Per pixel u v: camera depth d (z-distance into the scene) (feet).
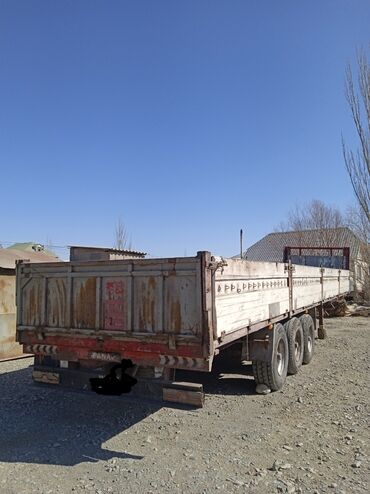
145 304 16.84
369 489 13.43
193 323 15.85
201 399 16.26
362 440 17.40
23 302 19.75
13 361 34.76
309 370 30.45
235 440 17.51
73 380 18.93
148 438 17.66
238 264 19.30
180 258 16.16
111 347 17.53
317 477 14.24
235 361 26.55
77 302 18.39
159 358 16.57
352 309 71.67
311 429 18.71
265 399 23.22
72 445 16.96
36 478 14.20
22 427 18.93
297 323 30.53
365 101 71.77
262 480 14.03
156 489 13.44
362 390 25.02
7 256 39.17
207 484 13.76
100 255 25.99
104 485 13.71
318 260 63.41
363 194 75.00
